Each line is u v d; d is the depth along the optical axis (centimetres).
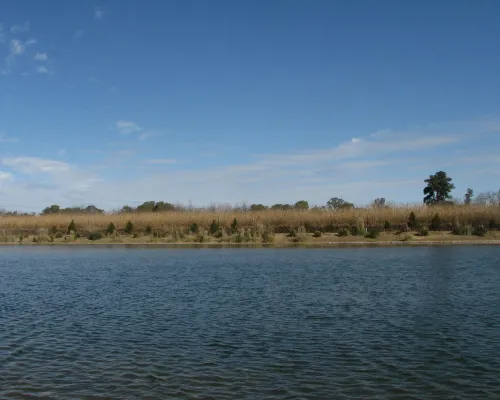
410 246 4688
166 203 7694
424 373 1123
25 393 1021
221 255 4044
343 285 2353
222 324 1592
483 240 5034
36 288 2358
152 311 1798
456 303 1883
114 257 3991
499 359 1216
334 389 1031
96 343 1384
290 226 6075
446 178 8019
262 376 1112
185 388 1043
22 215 7338
